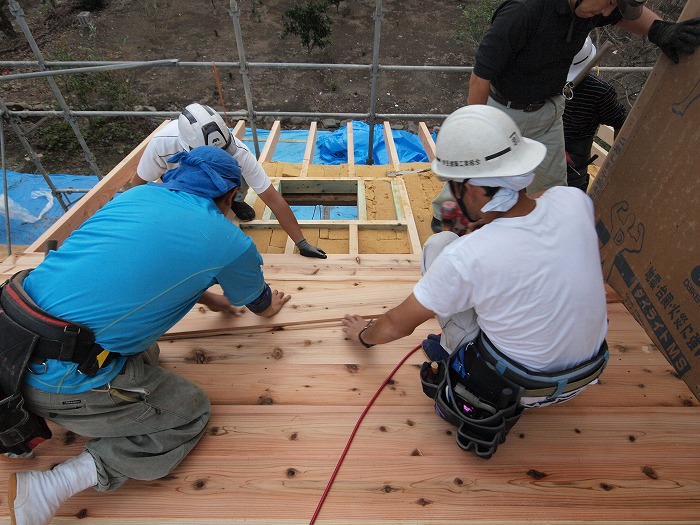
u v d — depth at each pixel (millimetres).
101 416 1498
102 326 1374
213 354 2154
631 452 1786
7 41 11969
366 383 2035
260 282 1813
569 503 1636
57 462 1740
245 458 1753
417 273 2734
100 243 1414
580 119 3188
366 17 13820
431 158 4605
